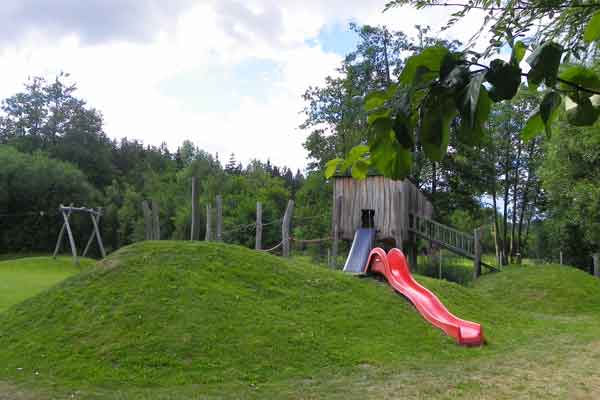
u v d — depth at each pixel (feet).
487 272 70.54
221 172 181.16
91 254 147.13
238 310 28.89
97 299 29.27
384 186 60.70
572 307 50.34
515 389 22.15
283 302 31.45
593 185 55.42
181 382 22.18
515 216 106.83
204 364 23.72
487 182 95.40
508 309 42.70
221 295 30.19
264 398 20.65
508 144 96.63
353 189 62.13
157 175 196.95
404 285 37.22
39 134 168.86
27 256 136.98
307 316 30.12
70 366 23.49
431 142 2.66
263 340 26.18
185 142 241.76
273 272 35.40
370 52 81.51
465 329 30.91
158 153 246.68
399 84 2.74
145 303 28.37
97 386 21.77
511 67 2.48
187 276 31.60
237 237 113.70
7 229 139.85
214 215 131.54
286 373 23.54
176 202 158.40
